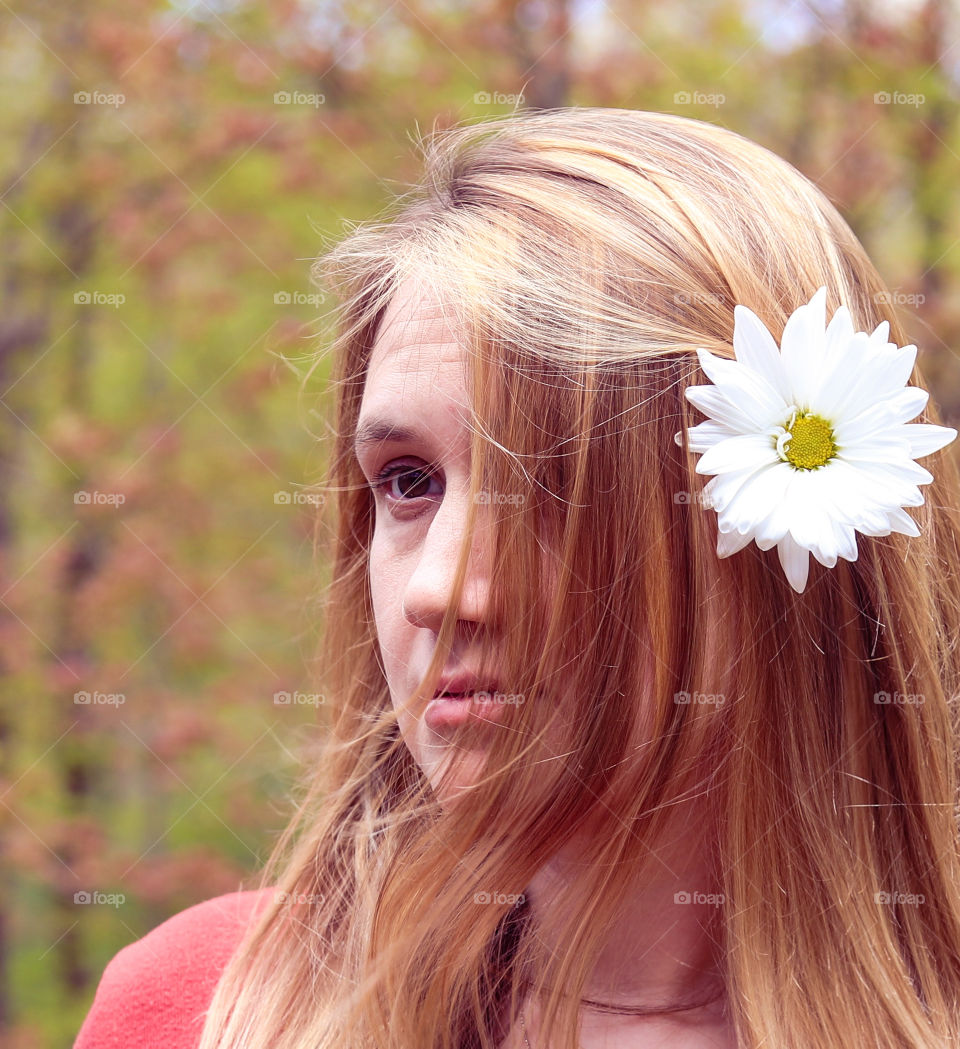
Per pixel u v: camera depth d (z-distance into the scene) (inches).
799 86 97.2
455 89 97.2
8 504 113.0
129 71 101.6
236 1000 32.7
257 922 33.8
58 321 113.1
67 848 102.0
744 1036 30.3
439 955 30.4
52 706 105.3
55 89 106.0
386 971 30.3
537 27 94.7
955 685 32.8
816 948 30.6
